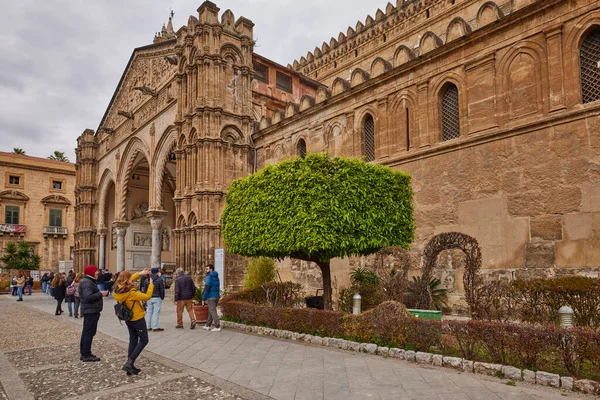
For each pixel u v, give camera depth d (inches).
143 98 1346.0
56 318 715.4
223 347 411.8
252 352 383.9
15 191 2185.0
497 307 377.1
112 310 820.0
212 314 518.3
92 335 372.5
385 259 671.1
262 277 755.4
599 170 452.8
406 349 347.3
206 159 928.3
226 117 965.8
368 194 501.7
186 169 981.8
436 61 634.2
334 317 412.8
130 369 316.8
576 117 475.2
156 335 492.1
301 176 485.1
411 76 669.9
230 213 568.7
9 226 2139.5
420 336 342.3
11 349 435.5
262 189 524.7
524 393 251.4
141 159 1469.0
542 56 514.0
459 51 604.4
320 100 831.1
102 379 308.3
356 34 1396.4
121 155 1486.2
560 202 481.7
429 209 622.8
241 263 935.0
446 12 1113.4
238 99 994.7
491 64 565.6
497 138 547.5
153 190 1232.2
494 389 259.9
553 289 374.3
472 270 416.8
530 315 373.4
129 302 319.9
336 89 802.2
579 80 482.0
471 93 585.6
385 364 326.6
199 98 949.8
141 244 1637.6
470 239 438.9
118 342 460.8
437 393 254.2
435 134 629.0
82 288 373.7
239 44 1013.2
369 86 734.5
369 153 746.2
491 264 539.5
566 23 495.2
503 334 294.0
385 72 702.5
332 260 775.7
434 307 530.9
